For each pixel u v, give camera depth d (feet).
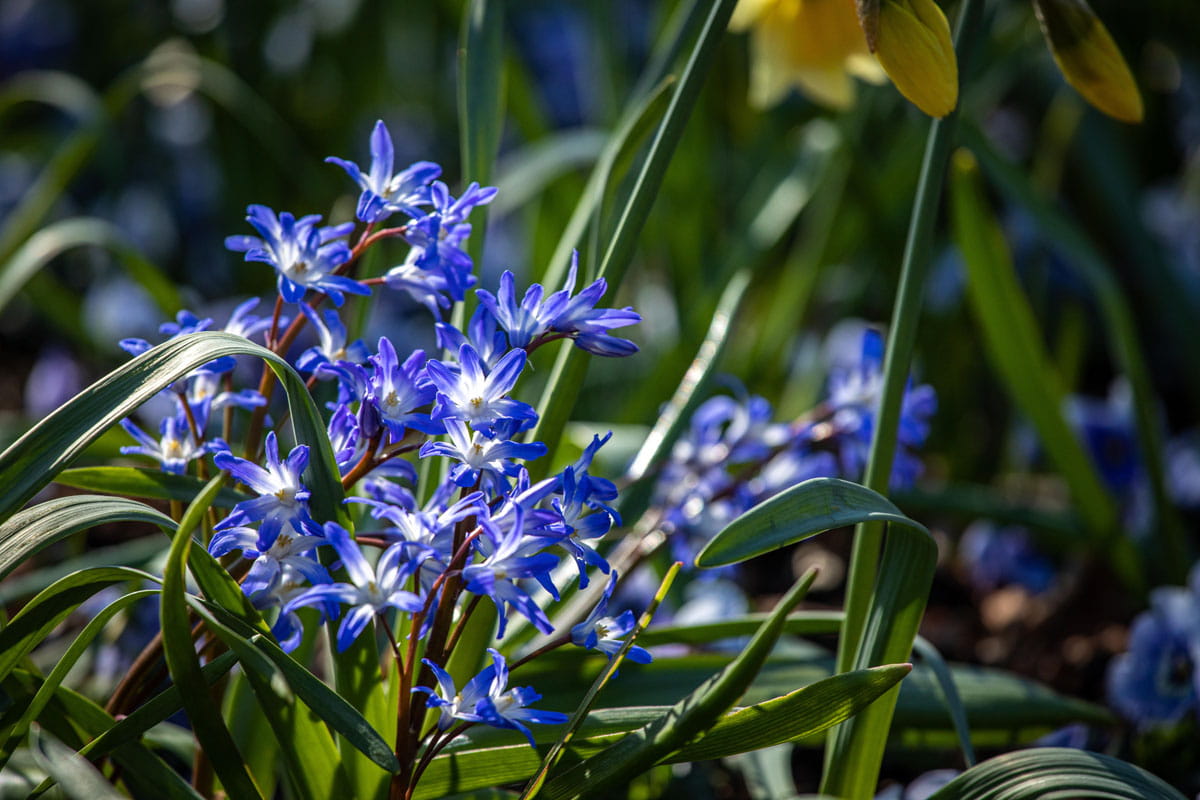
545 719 2.93
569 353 3.17
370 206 2.99
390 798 2.97
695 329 5.41
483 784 3.02
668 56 3.44
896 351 3.16
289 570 2.94
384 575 2.88
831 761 3.16
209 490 2.83
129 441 3.74
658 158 3.13
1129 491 5.17
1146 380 4.35
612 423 5.75
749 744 3.00
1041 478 5.87
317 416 2.94
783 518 2.96
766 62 3.86
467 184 3.34
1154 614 3.65
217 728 2.93
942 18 3.04
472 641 3.11
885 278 6.08
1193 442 5.28
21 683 3.05
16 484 2.86
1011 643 4.77
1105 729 3.64
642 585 3.88
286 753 2.97
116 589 3.54
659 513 3.48
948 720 3.41
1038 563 5.08
